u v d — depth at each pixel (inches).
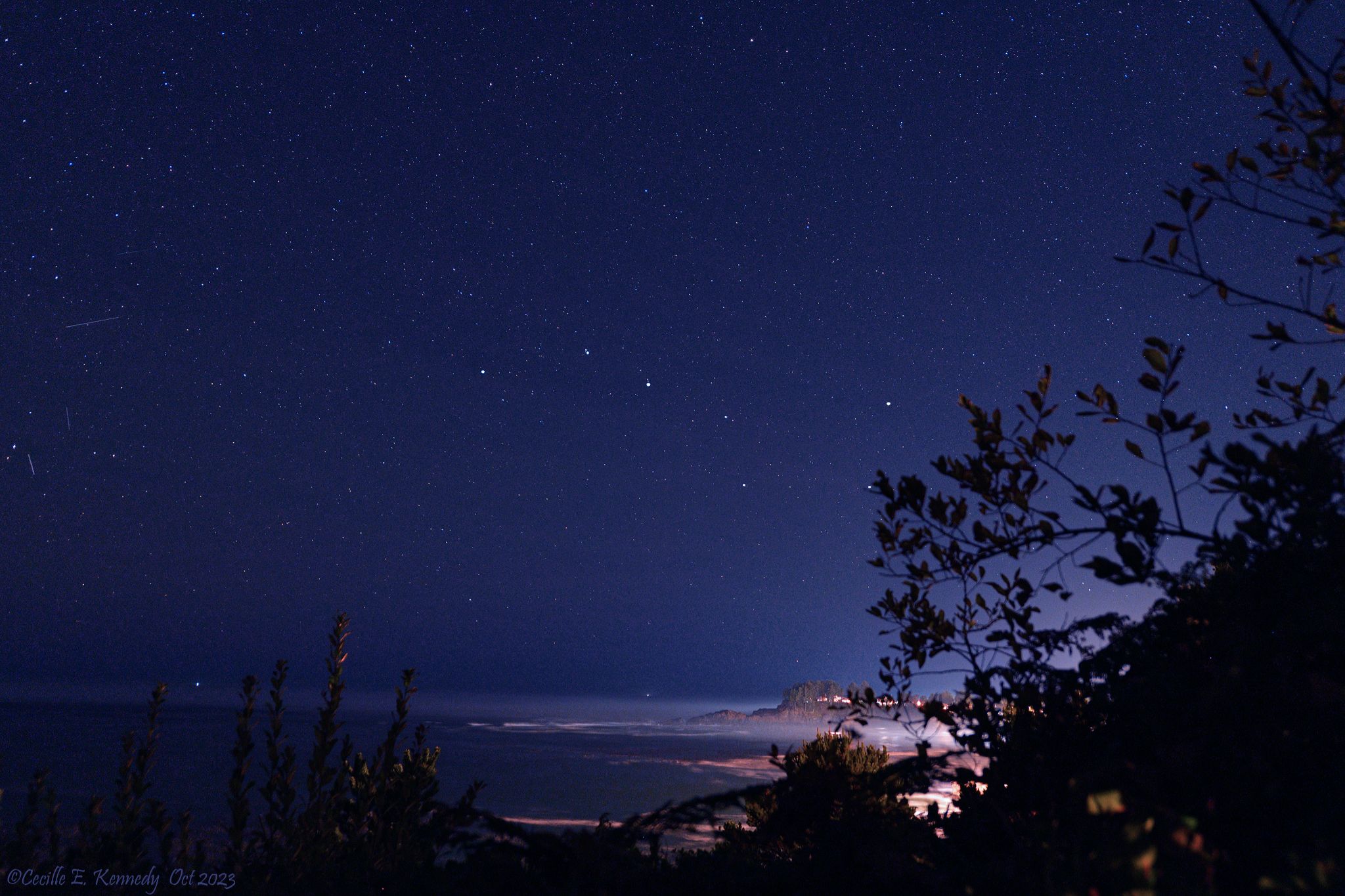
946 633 113.1
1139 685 79.2
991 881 68.9
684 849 98.2
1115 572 82.5
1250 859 62.1
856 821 86.7
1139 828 53.6
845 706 108.8
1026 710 86.1
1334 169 91.1
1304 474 70.5
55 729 4862.2
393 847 105.5
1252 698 68.0
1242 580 77.4
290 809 108.3
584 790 2421.3
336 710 115.6
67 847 104.2
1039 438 104.8
